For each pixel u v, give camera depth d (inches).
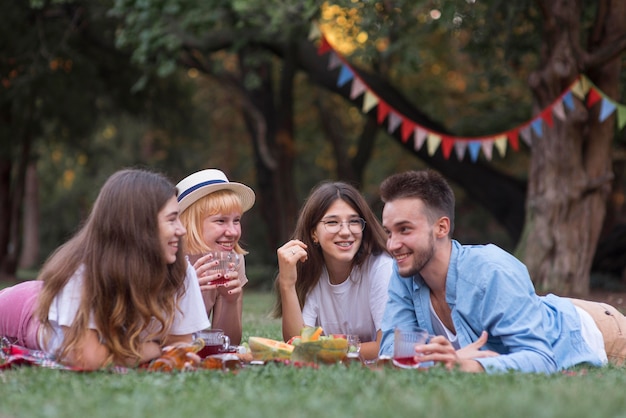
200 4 528.1
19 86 675.4
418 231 159.8
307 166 1104.8
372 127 772.6
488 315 159.2
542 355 154.4
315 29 410.0
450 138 412.2
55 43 689.6
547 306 173.3
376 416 105.3
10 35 673.0
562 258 455.2
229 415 108.2
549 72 430.6
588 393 121.4
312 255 198.4
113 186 158.7
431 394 119.3
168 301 159.9
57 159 1143.0
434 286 167.3
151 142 1137.4
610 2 442.0
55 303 157.9
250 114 823.7
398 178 162.1
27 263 1144.8
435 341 148.8
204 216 193.8
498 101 703.7
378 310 193.5
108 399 121.0
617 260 617.6
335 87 630.5
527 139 408.5
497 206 645.3
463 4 466.6
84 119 769.6
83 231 161.0
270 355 161.6
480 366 148.6
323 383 131.8
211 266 185.0
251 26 588.7
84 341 154.7
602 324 179.0
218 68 674.8
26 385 137.0
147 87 786.8
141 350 158.1
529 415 104.7
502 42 534.9
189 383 132.4
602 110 410.9
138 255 155.8
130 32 559.2
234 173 1147.9
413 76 803.4
